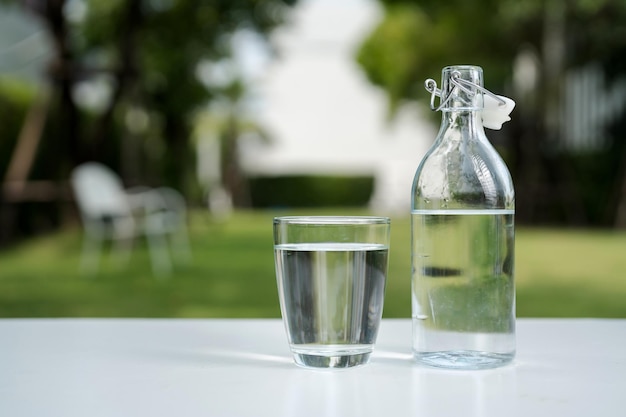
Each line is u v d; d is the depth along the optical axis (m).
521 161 10.14
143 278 5.11
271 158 18.81
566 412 0.49
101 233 6.43
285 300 0.64
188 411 0.49
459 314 0.65
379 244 0.64
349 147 19.16
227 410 0.49
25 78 8.58
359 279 0.63
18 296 4.34
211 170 14.71
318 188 17.34
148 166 9.48
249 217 12.41
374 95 19.03
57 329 0.83
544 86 9.99
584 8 9.12
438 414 0.48
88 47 7.99
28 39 8.79
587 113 10.13
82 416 0.48
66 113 7.37
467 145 0.68
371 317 0.64
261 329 0.84
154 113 9.37
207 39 8.53
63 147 7.54
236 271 5.47
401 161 18.11
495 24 10.02
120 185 8.55
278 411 0.49
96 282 4.93
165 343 0.75
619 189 9.44
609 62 9.78
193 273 5.36
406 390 0.55
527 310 3.67
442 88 0.69
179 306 3.96
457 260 0.66
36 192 7.05
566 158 9.94
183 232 8.55
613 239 7.69
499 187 0.67
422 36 11.17
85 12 7.90
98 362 0.65
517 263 5.63
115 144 8.67
